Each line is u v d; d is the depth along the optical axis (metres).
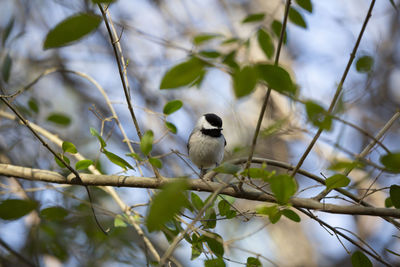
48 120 9.70
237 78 2.75
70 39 2.38
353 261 6.16
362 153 5.88
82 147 13.88
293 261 14.59
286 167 7.37
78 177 6.57
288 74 2.81
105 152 5.72
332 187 5.32
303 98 4.48
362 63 6.05
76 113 15.89
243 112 12.89
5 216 5.55
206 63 2.73
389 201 6.61
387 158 4.19
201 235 6.34
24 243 10.09
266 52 4.34
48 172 6.91
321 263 14.95
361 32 4.80
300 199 6.16
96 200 10.31
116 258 10.34
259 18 4.45
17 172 6.89
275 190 4.65
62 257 9.73
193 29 15.68
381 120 13.59
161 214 2.61
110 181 6.73
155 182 6.62
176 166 15.28
